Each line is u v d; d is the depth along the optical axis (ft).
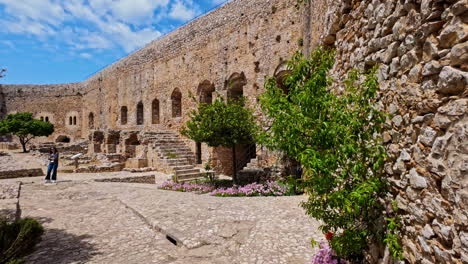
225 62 48.24
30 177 39.55
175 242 14.03
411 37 7.03
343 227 9.60
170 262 11.60
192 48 55.62
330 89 15.74
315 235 14.19
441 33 5.92
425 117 6.49
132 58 75.36
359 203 7.60
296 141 9.20
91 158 59.21
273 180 32.27
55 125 114.01
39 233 11.50
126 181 38.63
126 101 77.77
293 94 10.90
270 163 36.01
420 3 6.63
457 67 5.50
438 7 6.02
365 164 8.87
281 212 18.53
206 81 52.95
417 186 6.80
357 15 11.40
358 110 8.99
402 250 7.55
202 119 31.68
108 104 87.97
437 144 6.01
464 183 5.21
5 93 115.85
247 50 44.21
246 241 13.58
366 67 10.34
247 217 17.48
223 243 13.38
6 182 31.91
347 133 8.28
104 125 90.33
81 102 110.52
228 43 47.83
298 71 11.10
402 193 7.57
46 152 75.51
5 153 72.28
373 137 9.41
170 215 18.13
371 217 9.24
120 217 18.70
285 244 13.14
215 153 47.47
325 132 8.59
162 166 46.68
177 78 59.47
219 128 30.63
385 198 8.48
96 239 14.53
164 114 63.10
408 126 7.29
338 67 14.43
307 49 29.12
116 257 12.25
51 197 25.25
